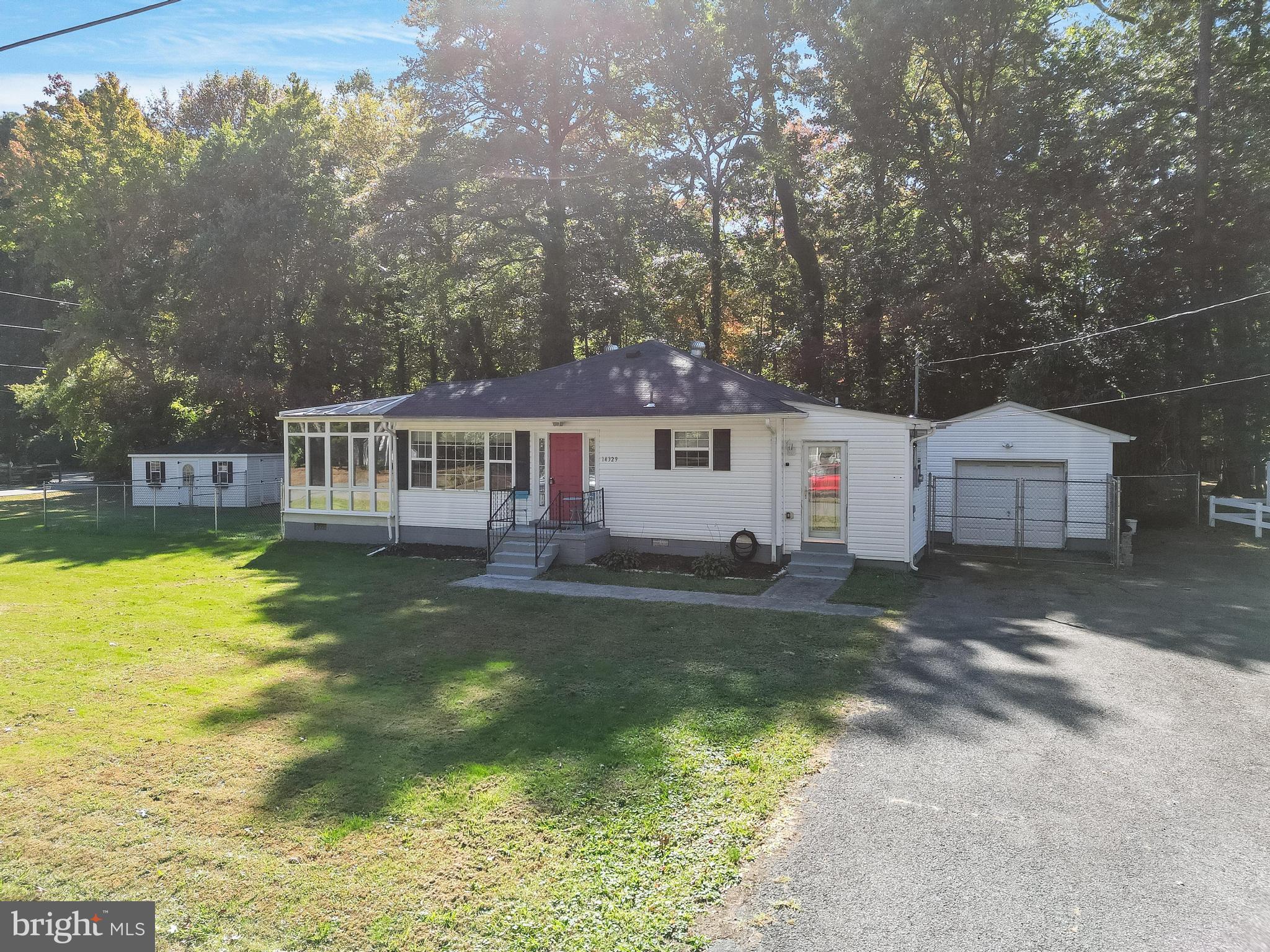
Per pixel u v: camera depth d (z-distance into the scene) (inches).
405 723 309.0
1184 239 1019.3
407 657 406.9
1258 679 365.4
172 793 247.6
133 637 446.0
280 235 1401.3
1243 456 1073.5
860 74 1120.2
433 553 753.6
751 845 213.5
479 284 1425.9
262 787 251.4
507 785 251.4
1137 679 365.4
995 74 1149.7
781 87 1279.5
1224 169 1007.0
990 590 585.9
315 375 1501.0
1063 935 173.5
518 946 171.5
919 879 195.9
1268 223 965.8
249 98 2025.1
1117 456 1116.5
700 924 179.0
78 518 1153.4
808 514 666.8
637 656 407.8
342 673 377.7
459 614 507.5
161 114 2038.6
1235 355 1013.2
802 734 294.8
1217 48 1060.5
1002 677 367.2
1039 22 1107.3
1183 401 1062.4
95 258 1513.3
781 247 1444.4
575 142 1354.6
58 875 201.2
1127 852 208.5
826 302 1373.0
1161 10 1090.7
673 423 701.9
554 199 1238.3
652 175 1216.8
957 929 175.6
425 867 203.8
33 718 312.7
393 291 1561.3
